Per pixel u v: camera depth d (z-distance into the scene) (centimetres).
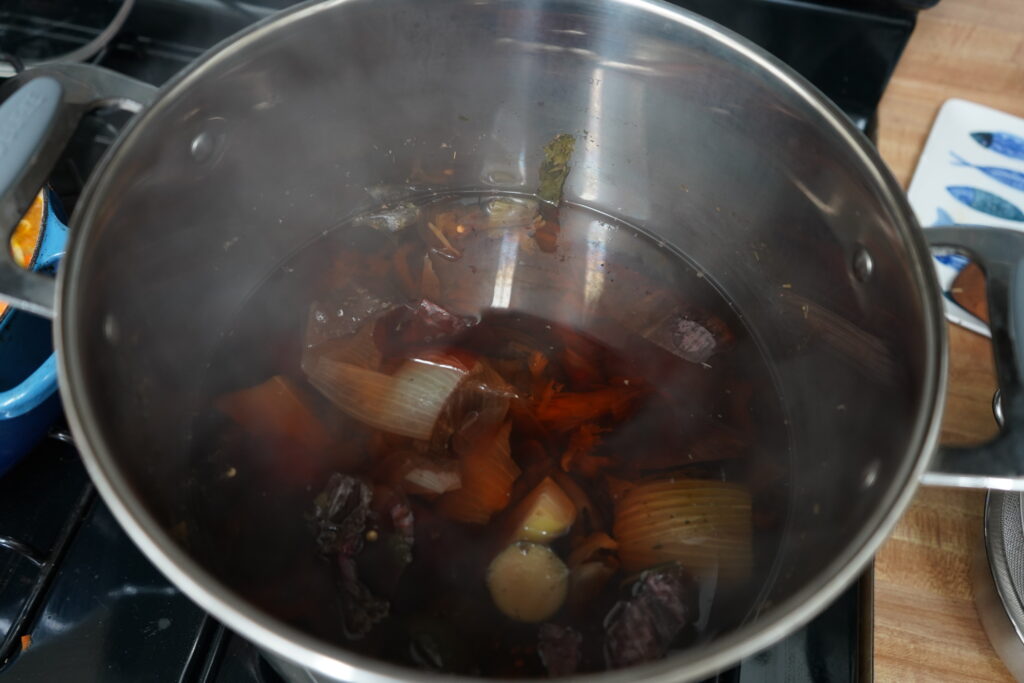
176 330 44
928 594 42
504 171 53
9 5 55
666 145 48
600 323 50
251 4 54
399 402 45
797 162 42
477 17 43
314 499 43
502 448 44
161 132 39
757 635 30
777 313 48
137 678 40
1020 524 41
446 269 52
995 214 53
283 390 46
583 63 45
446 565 41
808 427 45
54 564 42
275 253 51
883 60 54
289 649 30
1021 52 57
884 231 38
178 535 41
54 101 38
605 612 41
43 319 44
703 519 43
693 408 47
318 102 45
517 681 29
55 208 46
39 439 44
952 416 46
